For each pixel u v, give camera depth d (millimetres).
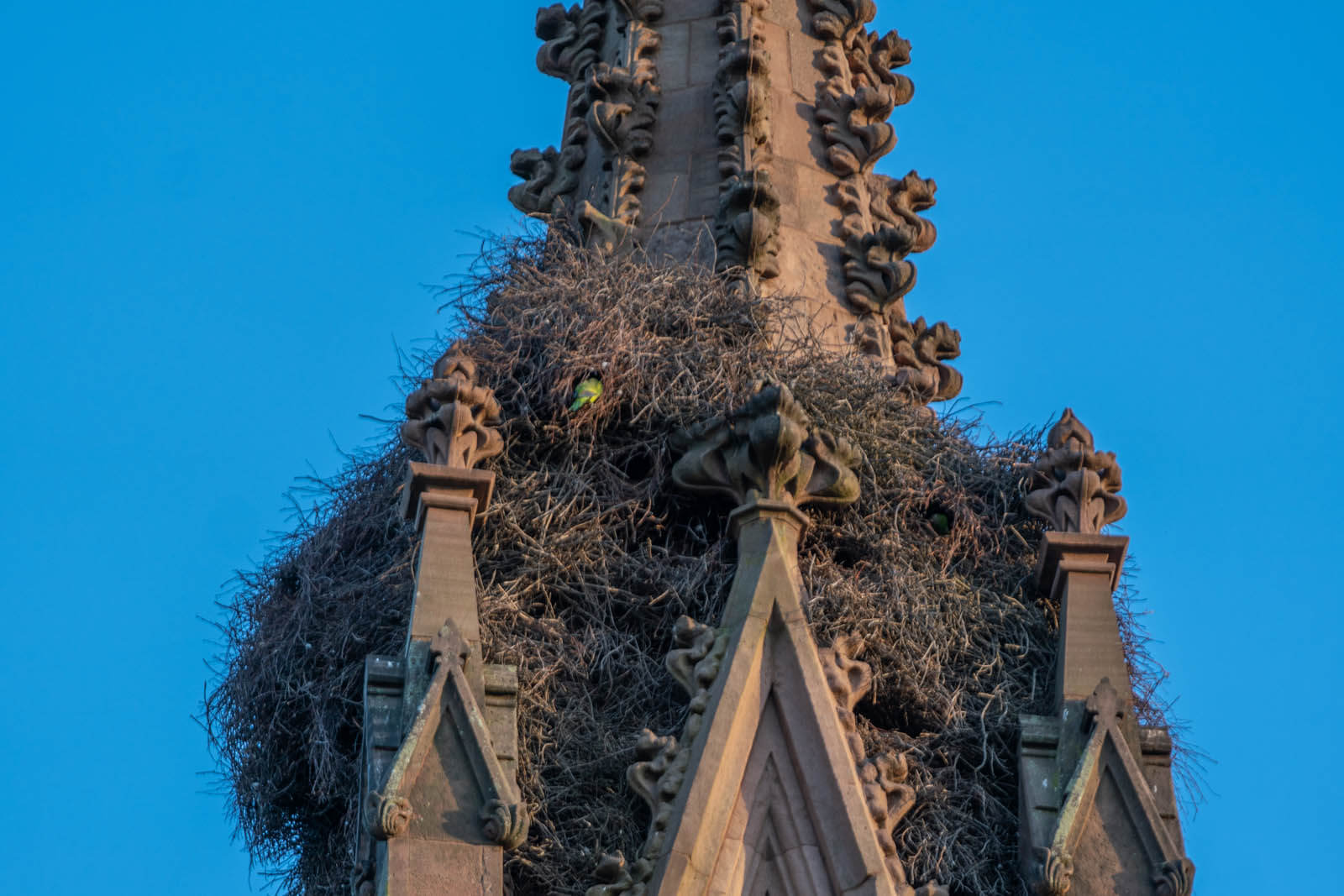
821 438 36938
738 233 40750
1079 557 36969
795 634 34906
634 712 35594
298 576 38344
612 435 37969
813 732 34125
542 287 38875
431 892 31688
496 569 36406
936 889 33188
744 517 36281
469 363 36906
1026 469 38719
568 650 35844
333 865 36188
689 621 35344
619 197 42000
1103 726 34812
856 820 33500
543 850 34094
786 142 43344
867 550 37438
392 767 32469
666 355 38125
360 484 38906
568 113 44844
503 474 37406
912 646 36406
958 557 37969
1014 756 35656
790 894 33250
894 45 46531
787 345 39719
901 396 39500
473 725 33031
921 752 35688
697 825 33156
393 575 36562
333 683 36000
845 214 43031
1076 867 33594
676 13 44719
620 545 37125
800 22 45156
